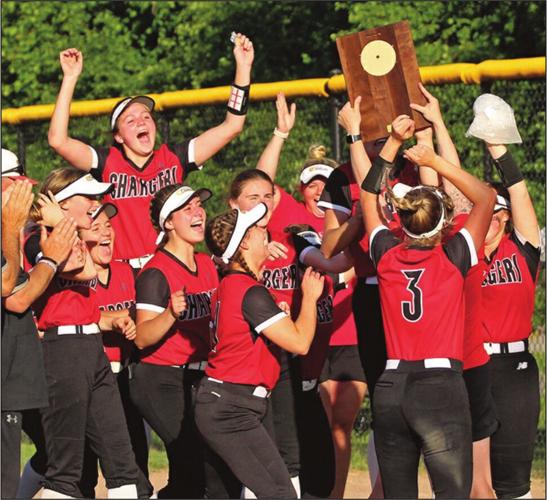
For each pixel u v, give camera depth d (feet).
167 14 135.74
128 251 69.62
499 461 61.46
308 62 121.08
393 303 52.95
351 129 58.39
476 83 79.97
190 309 62.13
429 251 52.90
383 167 54.90
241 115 71.00
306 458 63.10
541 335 84.38
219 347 56.59
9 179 61.05
